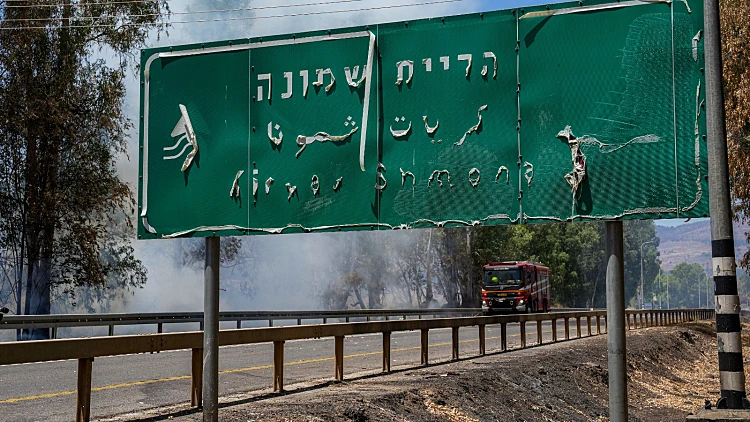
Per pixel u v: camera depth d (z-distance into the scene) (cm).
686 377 2617
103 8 3278
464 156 816
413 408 1251
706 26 962
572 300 11038
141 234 946
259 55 911
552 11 790
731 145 2938
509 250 8250
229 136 918
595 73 773
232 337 1208
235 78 920
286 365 1802
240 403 1172
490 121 807
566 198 774
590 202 765
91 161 3166
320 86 882
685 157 743
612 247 757
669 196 745
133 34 3297
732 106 2862
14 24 3036
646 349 2708
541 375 1797
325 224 872
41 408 1148
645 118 755
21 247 3117
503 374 1675
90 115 3183
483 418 1327
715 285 1023
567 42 784
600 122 768
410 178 838
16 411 1120
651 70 756
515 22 804
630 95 761
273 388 1343
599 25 775
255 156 906
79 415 993
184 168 930
